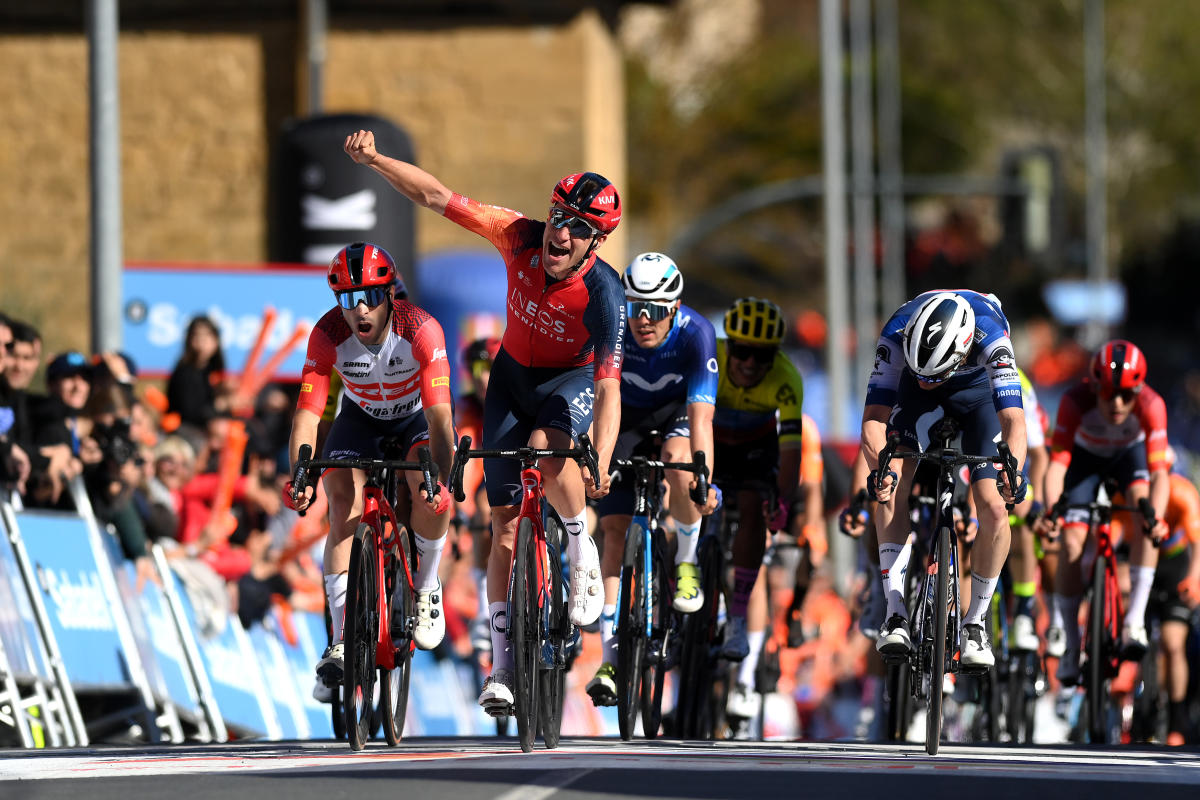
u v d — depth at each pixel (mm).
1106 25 146000
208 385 32938
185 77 56062
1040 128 148250
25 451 26422
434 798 14703
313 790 15336
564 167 55938
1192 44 144500
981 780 16672
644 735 24875
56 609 26375
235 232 55906
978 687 29891
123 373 28703
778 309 27234
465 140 56000
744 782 16109
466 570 37812
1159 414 30125
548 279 20500
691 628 26859
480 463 31438
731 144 117312
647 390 25109
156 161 55938
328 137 43344
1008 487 20969
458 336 51750
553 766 17281
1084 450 30688
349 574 19484
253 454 33094
